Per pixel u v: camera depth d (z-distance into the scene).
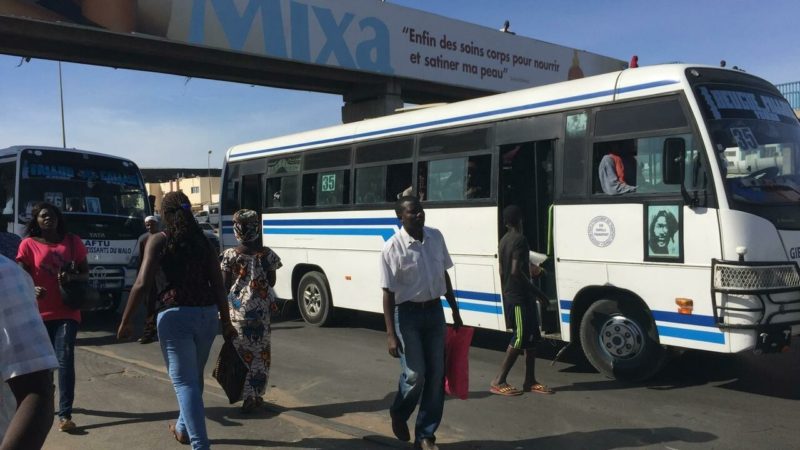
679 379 7.00
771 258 5.97
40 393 1.93
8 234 3.09
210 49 16.56
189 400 4.41
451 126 8.50
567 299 7.17
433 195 8.66
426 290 4.73
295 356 8.52
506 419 5.75
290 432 5.32
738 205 5.93
